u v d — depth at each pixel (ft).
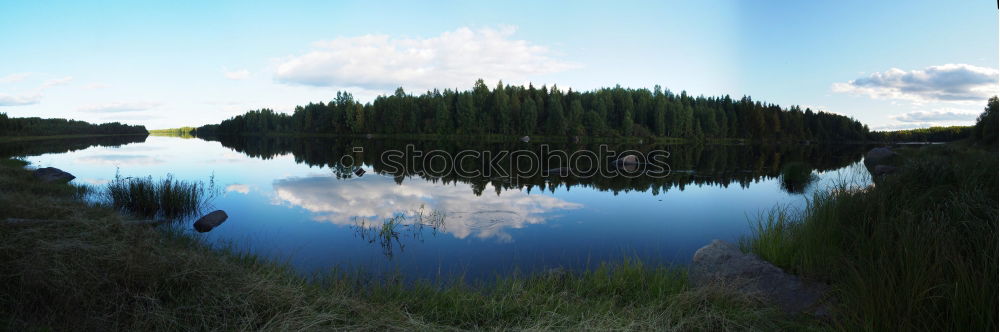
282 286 14.62
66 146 150.82
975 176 23.18
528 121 262.47
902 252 13.78
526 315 14.01
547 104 302.86
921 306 10.99
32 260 13.26
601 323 12.58
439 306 14.65
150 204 32.17
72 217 20.68
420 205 36.06
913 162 30.22
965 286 10.73
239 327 12.17
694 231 27.61
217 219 29.58
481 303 14.83
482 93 306.14
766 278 16.19
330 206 35.91
